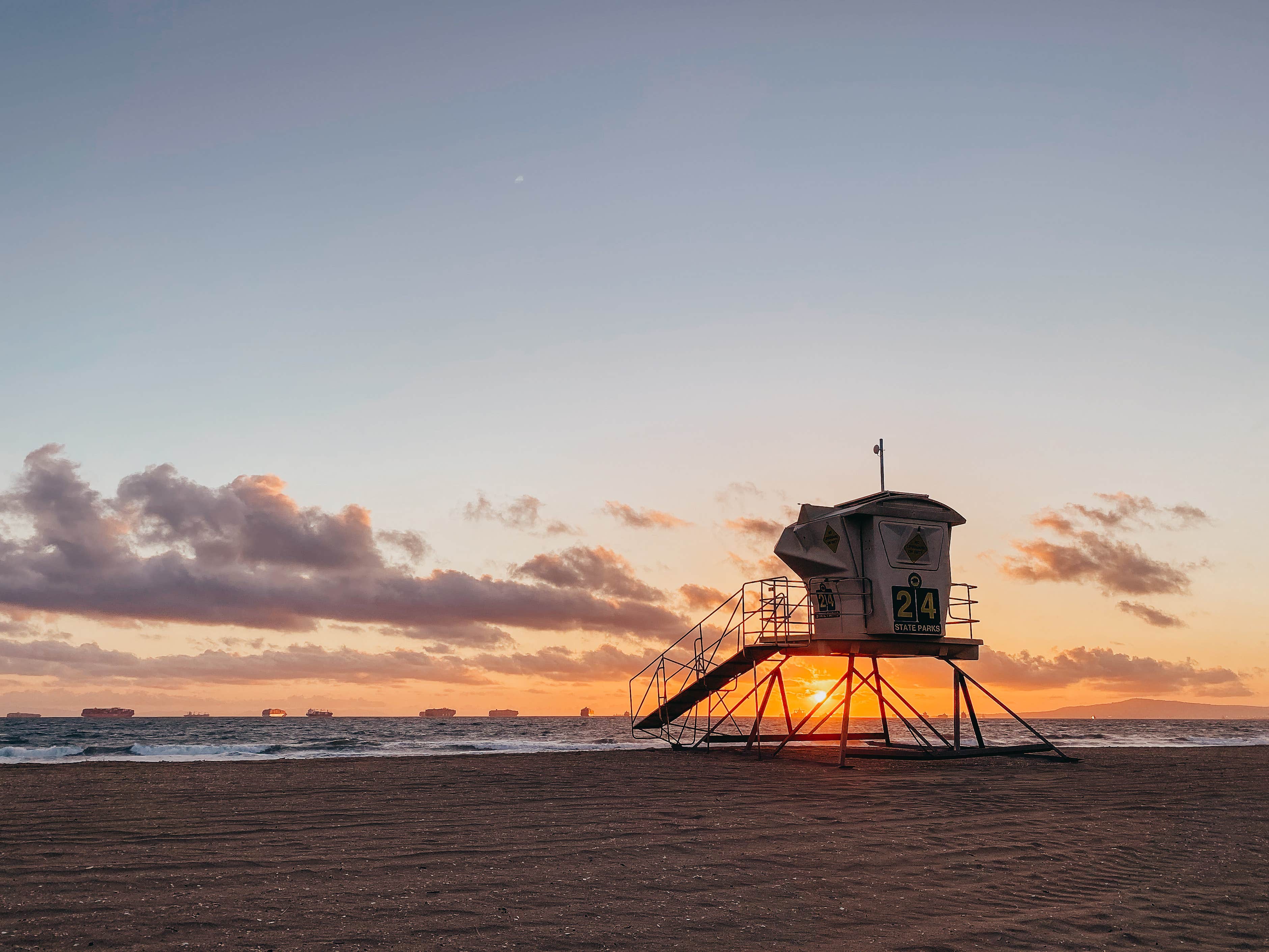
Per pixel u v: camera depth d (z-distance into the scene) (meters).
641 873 9.04
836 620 24.45
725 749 31.00
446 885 8.38
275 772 21.41
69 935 6.50
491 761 25.97
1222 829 13.08
